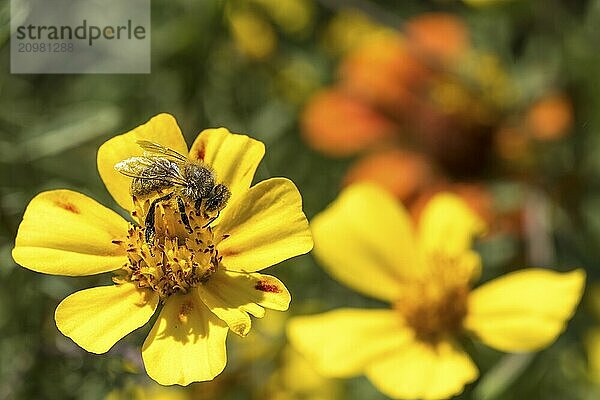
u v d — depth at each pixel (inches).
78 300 10.7
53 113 14.2
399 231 13.3
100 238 10.9
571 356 14.8
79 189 13.2
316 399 14.4
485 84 16.7
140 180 10.8
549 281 12.9
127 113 14.7
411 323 12.9
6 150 13.3
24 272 12.7
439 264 13.1
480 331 12.8
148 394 13.3
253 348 13.8
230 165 10.9
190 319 10.7
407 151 17.1
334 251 13.2
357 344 12.8
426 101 17.2
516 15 15.7
